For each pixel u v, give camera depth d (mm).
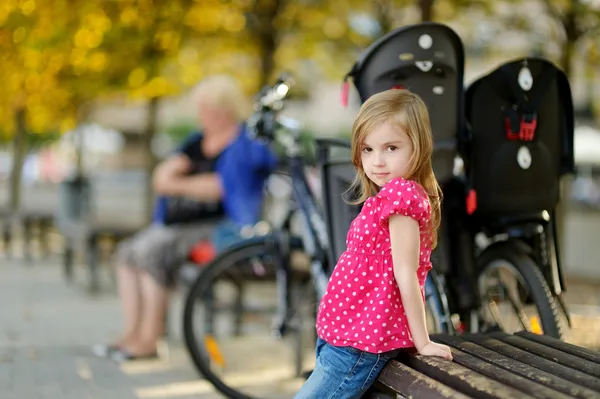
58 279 10914
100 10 9445
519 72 3988
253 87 11898
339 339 3004
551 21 9773
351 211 4223
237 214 6449
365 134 3014
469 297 4230
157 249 6473
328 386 3000
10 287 10039
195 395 5387
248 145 6426
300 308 5496
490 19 10352
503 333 3463
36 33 9562
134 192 19828
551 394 2398
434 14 10398
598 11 9203
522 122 4023
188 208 6566
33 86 11930
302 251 5469
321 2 11352
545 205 4172
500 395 2352
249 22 10820
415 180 3021
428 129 3006
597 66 10039
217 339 5918
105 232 9383
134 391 5430
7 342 6844
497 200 4082
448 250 4223
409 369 2807
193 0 9906
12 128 16250
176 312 8789
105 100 13656
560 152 4199
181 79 12227
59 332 7379
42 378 5672
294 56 12766
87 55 10008
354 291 2990
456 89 4062
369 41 11289
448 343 3191
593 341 5523
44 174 33281
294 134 5312
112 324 7852
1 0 9188
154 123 12648
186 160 6617
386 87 4070
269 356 6094
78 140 17750
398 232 2883
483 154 4051
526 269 4062
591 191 28438
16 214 13211
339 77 13336
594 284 11570
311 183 5250
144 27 9633
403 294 2871
